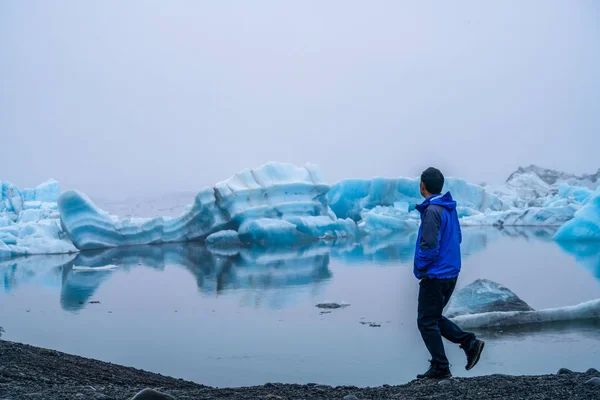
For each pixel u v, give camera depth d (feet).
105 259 78.18
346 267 65.10
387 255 76.64
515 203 155.43
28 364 18.48
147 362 27.17
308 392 16.37
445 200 15.70
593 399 12.59
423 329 16.06
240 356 28.30
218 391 16.67
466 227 128.36
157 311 41.34
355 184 128.67
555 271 58.90
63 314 40.40
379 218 116.88
